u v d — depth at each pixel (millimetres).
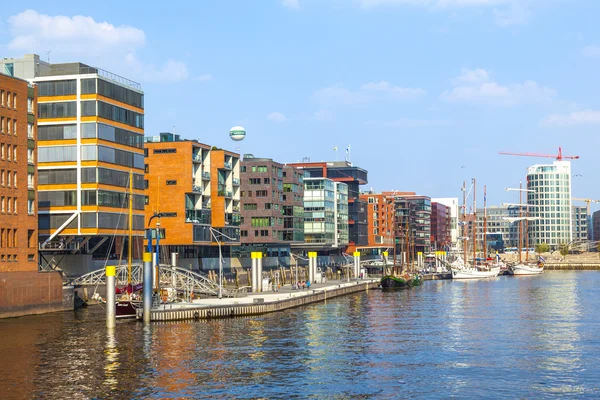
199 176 168875
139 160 145750
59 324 99062
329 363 74062
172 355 77250
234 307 113312
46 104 132500
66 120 131625
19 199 108125
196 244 166375
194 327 98750
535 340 89938
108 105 134750
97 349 80188
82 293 123688
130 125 142500
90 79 131375
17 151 108250
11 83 107750
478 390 63125
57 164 131500
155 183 164625
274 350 81125
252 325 101938
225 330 96188
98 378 66438
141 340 86625
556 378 67750
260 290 154000
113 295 95500
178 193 163625
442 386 64562
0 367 70688
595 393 62188
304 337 91000
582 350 82375
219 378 66812
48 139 132250
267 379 66750
